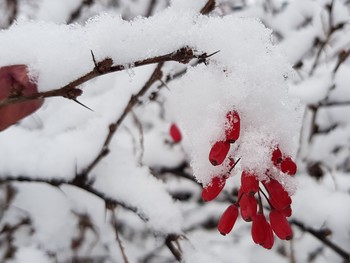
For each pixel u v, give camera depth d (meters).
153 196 0.27
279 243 0.46
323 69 0.43
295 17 0.46
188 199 0.46
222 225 0.17
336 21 0.44
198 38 0.16
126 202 0.27
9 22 0.37
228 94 0.16
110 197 0.27
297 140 0.41
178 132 0.38
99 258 0.42
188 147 0.40
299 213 0.38
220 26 0.16
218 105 0.16
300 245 0.44
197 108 0.16
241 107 0.16
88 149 0.28
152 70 0.28
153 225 0.27
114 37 0.16
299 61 0.44
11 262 0.39
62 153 0.27
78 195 0.37
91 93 0.34
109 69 0.15
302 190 0.40
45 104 0.31
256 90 0.16
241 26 0.16
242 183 0.15
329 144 0.43
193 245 0.27
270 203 0.16
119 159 0.29
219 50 0.15
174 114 0.42
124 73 0.29
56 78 0.17
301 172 0.41
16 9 0.38
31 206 0.38
